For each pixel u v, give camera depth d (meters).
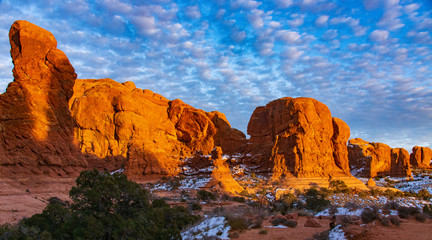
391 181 110.81
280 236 17.92
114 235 18.06
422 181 101.44
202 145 92.69
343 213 21.34
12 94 45.50
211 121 97.38
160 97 97.44
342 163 90.25
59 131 48.97
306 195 60.31
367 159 119.25
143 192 22.17
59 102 50.53
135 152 74.56
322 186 76.19
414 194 74.38
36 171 41.88
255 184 75.12
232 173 84.94
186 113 94.06
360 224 16.09
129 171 71.19
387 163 126.06
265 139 95.94
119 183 21.00
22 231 17.55
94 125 77.94
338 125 92.75
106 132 78.50
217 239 18.31
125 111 80.56
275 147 85.75
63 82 51.34
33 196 35.56
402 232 14.61
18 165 40.84
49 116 47.97
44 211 20.03
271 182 77.00
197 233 21.80
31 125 44.94
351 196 61.25
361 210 18.80
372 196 64.25
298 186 74.06
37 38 50.28
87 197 19.88
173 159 81.88
